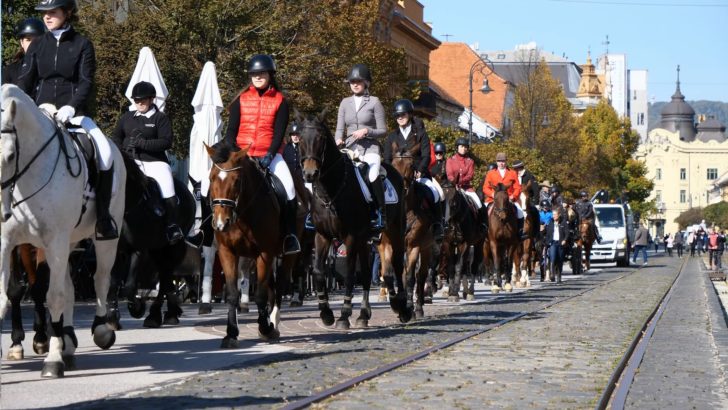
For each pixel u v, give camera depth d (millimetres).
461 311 20562
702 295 28328
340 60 37156
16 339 11602
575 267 43781
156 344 13562
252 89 13961
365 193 15445
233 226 12922
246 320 17672
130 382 9992
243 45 33750
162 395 9141
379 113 16172
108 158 11258
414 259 18219
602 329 16594
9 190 9797
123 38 31953
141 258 15586
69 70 11484
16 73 12164
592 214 48750
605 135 108750
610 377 10750
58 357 10297
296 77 34906
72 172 10398
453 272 23906
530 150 67375
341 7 38094
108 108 31688
